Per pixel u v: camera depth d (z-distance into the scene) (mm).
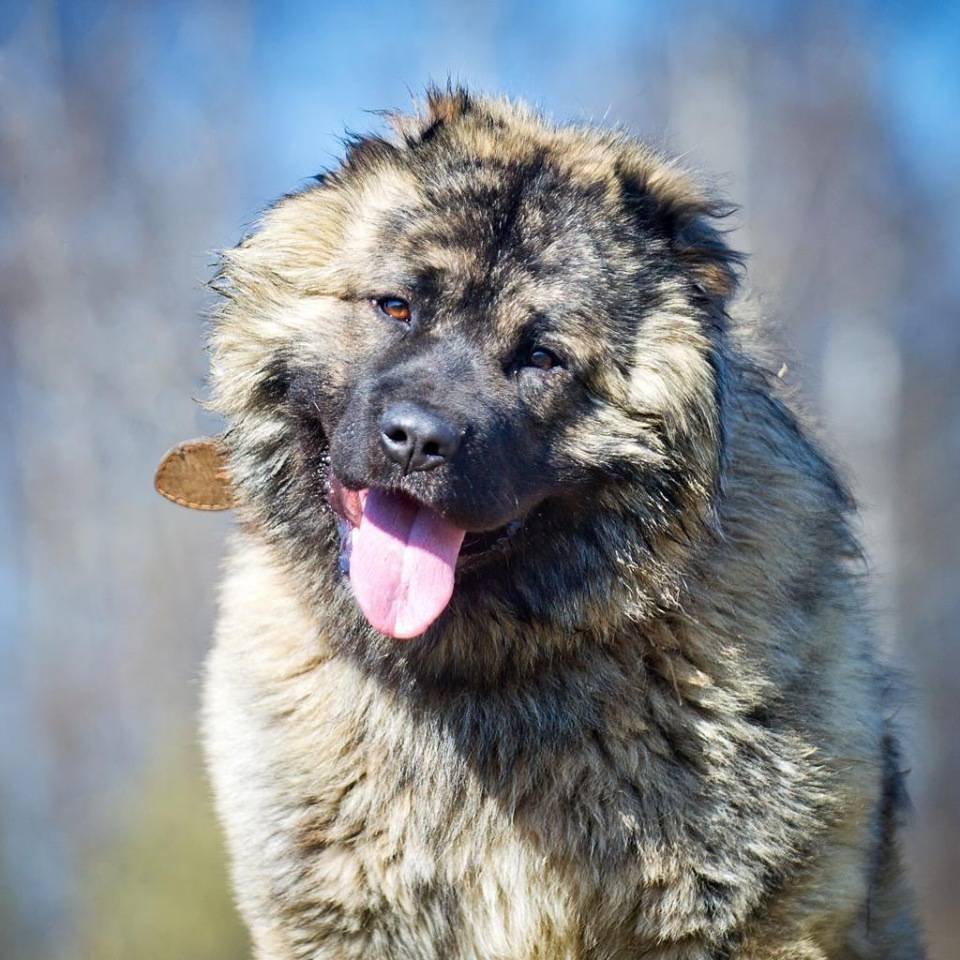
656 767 6379
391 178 6703
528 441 6434
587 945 6512
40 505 26922
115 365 26438
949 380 28688
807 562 6691
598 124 7766
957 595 27422
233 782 6699
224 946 15641
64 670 26578
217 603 7777
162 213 27734
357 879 6539
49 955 21031
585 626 6496
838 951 6523
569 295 6453
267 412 6785
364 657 6551
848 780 6445
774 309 10133
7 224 27172
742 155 26109
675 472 6457
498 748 6539
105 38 28969
